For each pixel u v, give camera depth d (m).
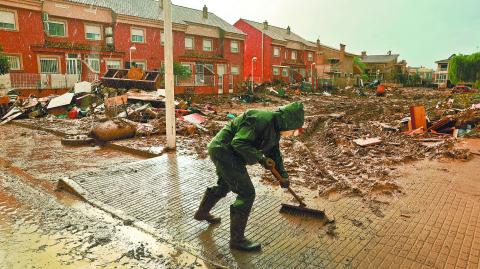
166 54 8.26
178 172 6.65
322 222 4.38
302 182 6.09
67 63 27.69
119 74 23.06
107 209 4.73
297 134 12.13
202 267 3.35
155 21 33.03
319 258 3.52
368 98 39.59
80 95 18.95
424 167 7.23
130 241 3.85
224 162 3.63
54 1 26.84
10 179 6.26
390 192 5.53
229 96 35.12
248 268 3.32
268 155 3.93
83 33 29.12
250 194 3.67
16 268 3.26
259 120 3.51
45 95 24.50
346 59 66.88
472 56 51.59
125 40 31.30
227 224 4.33
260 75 49.00
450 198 5.30
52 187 5.81
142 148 8.77
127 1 33.62
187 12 39.34
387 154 8.56
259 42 48.59
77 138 10.17
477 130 11.27
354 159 7.98
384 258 3.52
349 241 3.89
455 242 3.85
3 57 22.25
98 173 6.33
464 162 7.65
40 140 10.66
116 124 10.25
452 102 21.25
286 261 3.46
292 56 54.34
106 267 3.32
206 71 37.78
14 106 17.08
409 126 12.75
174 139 8.73
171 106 8.53
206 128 12.27
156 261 3.44
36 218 4.46
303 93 43.12
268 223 4.37
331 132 12.23
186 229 4.18
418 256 3.55
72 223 4.32
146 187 5.75
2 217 4.48
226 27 41.84
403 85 74.56
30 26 25.34
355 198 5.33
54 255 3.53
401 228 4.23
